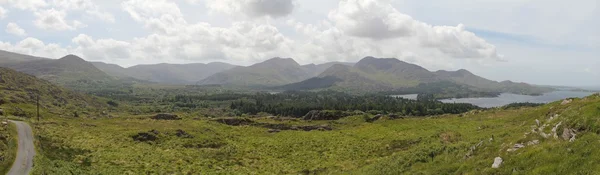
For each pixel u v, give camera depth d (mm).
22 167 47625
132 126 96938
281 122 120375
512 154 24312
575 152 19875
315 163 58594
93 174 47375
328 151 67438
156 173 51000
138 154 62750
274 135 91500
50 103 180000
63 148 61281
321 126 104625
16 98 155500
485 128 62094
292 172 53688
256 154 68875
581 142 20609
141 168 53219
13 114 109312
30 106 142625
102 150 63094
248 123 118250
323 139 79750
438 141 56500
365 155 60875
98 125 95500
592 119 22844
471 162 27156
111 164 54281
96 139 72125
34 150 56562
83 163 53719
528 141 26391
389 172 35375
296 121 125688
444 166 29500
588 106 25203
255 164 60469
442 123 85938
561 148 21172
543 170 19625
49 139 66438
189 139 81688
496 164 23547
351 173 44656
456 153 33031
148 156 61906
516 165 21891
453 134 60219
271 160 63281
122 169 51656
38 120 96875
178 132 87000
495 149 27922
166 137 81438
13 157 52000
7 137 62625
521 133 31141
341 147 69688
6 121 81125
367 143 70812
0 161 48656
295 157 64812
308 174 51844
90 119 118688
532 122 42156
